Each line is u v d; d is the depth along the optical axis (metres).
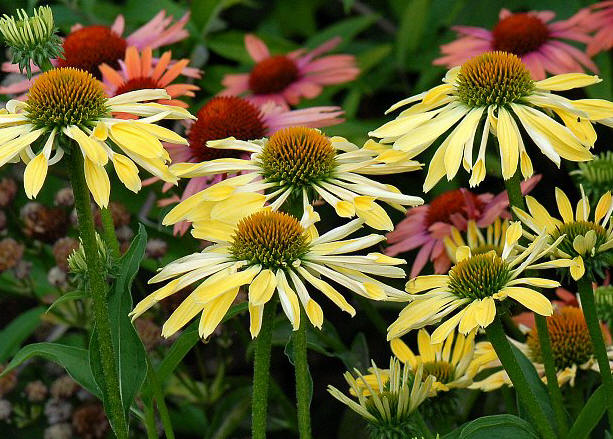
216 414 1.17
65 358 0.97
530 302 0.90
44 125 0.92
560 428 0.96
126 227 1.17
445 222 1.16
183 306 0.90
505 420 0.94
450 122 0.95
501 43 1.24
